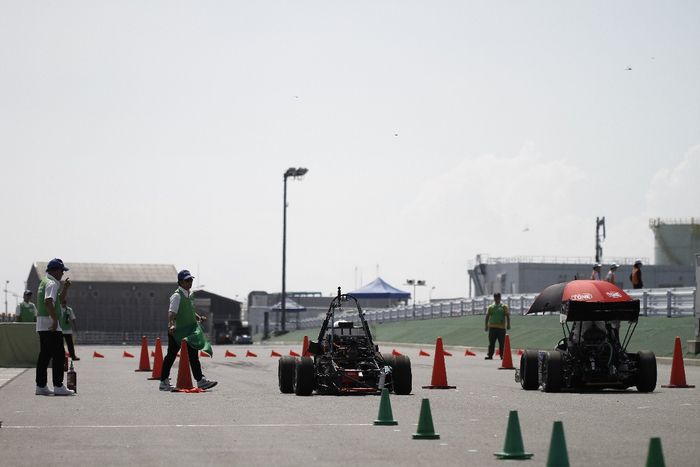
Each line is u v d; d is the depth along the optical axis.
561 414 18.72
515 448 13.16
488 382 27.33
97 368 35.31
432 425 15.23
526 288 117.94
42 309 22.95
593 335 24.09
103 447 14.28
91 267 121.88
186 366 24.42
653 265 121.88
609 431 16.11
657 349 41.00
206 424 17.11
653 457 10.80
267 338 98.25
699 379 28.44
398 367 23.08
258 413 18.92
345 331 31.77
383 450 13.90
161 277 121.94
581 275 119.12
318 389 23.31
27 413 18.94
